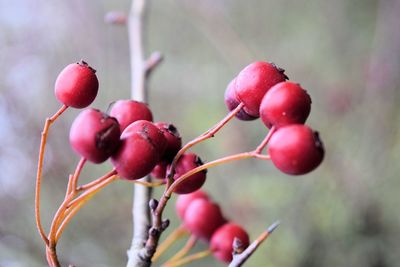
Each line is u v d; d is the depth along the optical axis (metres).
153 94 0.81
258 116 0.21
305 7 0.85
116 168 0.20
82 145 0.20
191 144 0.21
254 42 0.83
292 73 0.75
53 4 0.76
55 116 0.21
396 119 0.66
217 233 0.26
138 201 0.25
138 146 0.20
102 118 0.20
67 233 0.61
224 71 0.81
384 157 0.63
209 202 0.26
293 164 0.19
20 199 0.61
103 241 0.62
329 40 0.81
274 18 0.85
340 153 0.63
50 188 0.63
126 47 0.81
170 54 0.86
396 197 0.62
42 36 0.74
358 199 0.61
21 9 0.75
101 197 0.65
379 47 0.69
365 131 0.65
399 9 0.68
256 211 0.62
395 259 0.59
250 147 0.68
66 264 0.35
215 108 0.76
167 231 0.63
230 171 0.67
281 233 0.60
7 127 0.63
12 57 0.71
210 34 0.73
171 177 0.21
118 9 0.83
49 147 0.64
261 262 0.58
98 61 0.79
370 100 0.67
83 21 0.78
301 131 0.20
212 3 0.75
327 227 0.60
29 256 0.47
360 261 0.59
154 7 0.89
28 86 0.71
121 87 0.80
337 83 0.72
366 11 0.83
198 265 0.59
